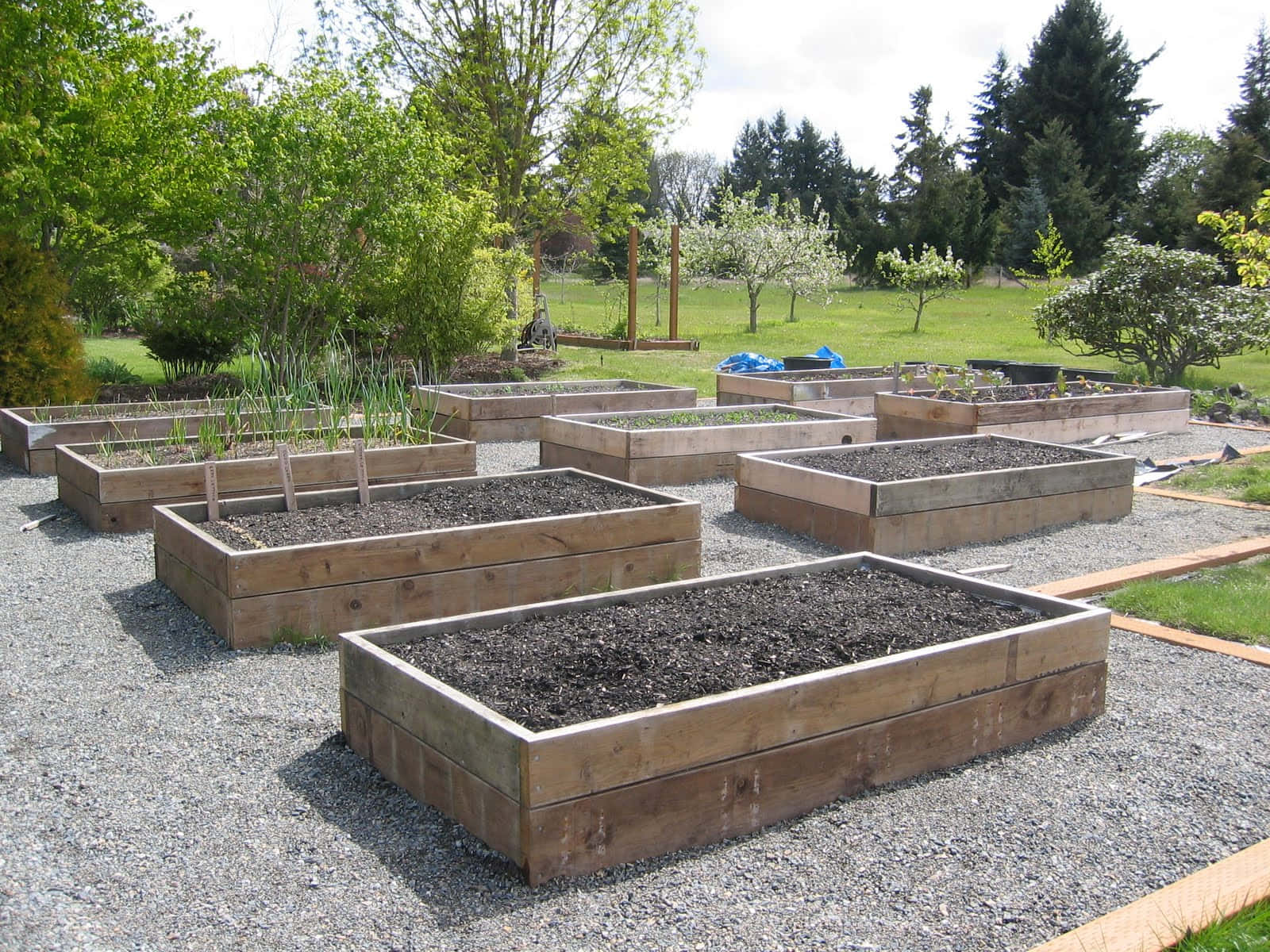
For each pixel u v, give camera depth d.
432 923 2.58
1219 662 4.50
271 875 2.79
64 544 6.36
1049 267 18.48
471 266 14.52
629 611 4.18
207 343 14.25
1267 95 38.12
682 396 11.41
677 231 21.45
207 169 12.41
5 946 2.46
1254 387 15.59
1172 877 2.84
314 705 3.98
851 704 3.22
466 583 5.06
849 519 6.43
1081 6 42.69
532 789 2.68
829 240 42.12
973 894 2.73
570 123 19.36
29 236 11.64
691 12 19.14
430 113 18.25
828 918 2.62
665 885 2.76
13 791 3.26
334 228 13.67
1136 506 7.80
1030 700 3.69
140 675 4.27
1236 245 9.89
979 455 7.88
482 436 10.57
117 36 12.67
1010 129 45.31
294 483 7.13
